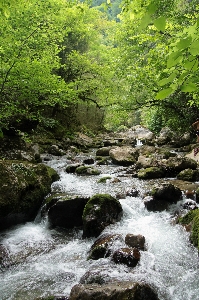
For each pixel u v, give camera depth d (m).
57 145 14.94
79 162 11.89
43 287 3.82
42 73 7.93
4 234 5.47
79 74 19.62
